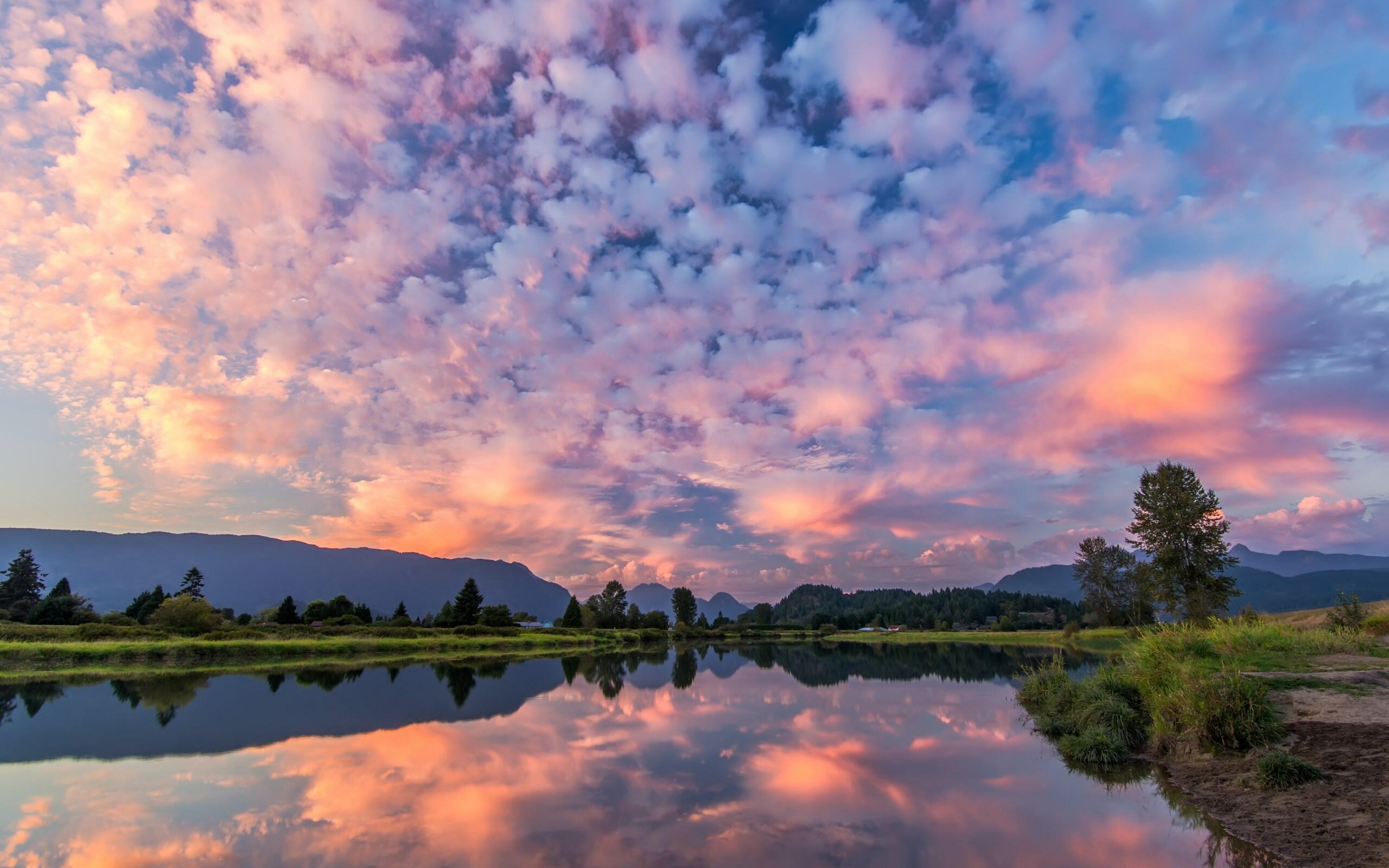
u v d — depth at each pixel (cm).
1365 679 1372
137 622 6444
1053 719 1803
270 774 1355
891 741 1736
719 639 11912
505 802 1154
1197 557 3369
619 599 12019
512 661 5081
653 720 2106
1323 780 977
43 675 3522
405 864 860
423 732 1855
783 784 1286
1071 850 897
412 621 8838
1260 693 1265
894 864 862
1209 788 1101
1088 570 8069
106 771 1371
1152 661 1727
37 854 890
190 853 895
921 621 14738
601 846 930
